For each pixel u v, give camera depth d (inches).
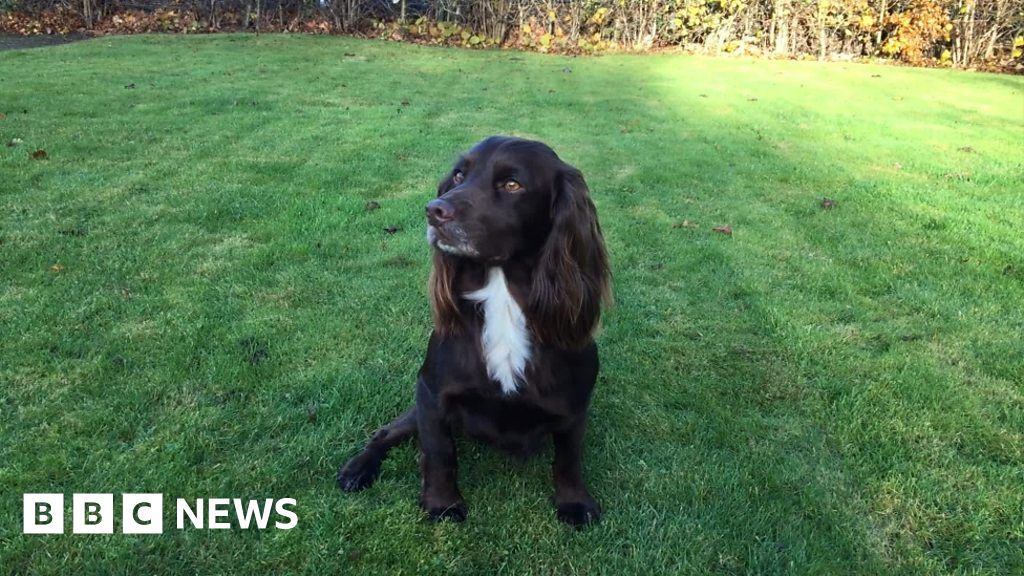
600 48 247.0
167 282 68.1
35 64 176.2
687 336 62.8
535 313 37.9
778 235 86.6
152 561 37.2
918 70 225.0
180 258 73.1
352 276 71.7
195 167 102.7
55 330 58.1
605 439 48.3
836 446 48.6
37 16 241.1
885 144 134.6
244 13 252.1
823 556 38.9
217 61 191.5
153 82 160.9
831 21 240.8
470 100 161.0
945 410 52.5
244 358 56.1
